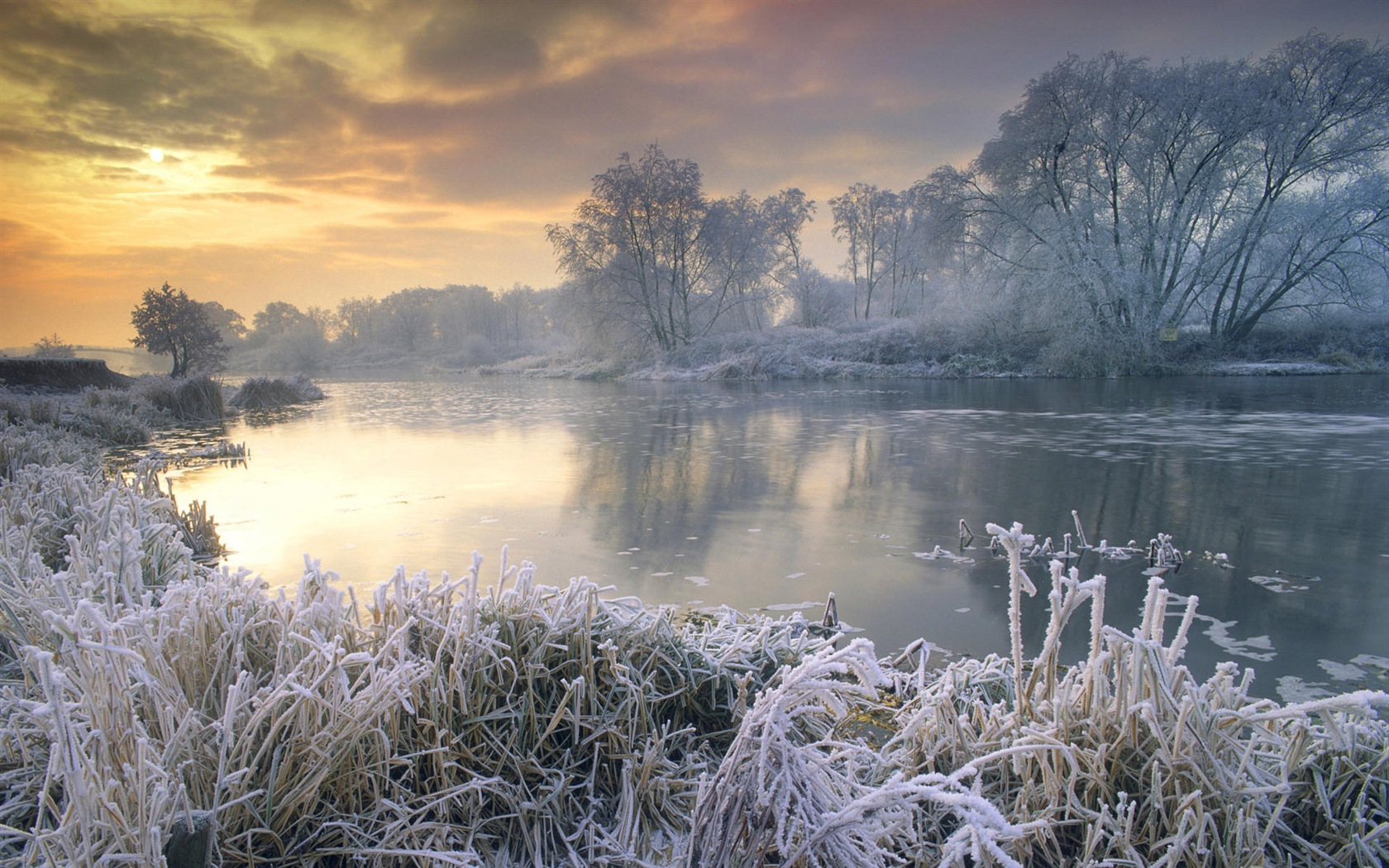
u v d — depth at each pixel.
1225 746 1.90
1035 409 15.67
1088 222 25.83
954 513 6.75
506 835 2.03
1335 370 23.12
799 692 1.61
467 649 2.22
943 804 1.86
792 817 1.59
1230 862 1.68
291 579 4.79
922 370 27.97
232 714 1.71
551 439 12.55
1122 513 6.63
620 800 2.14
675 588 4.64
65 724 1.39
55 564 3.92
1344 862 1.74
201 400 18.06
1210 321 27.48
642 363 37.00
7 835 1.60
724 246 37.25
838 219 42.91
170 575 3.61
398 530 6.20
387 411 19.50
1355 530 5.98
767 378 30.06
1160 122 24.33
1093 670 1.95
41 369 21.39
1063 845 1.85
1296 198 25.25
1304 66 23.95
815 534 6.04
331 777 1.88
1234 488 7.62
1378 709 2.93
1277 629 3.94
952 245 28.70
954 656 3.52
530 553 5.49
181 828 1.50
